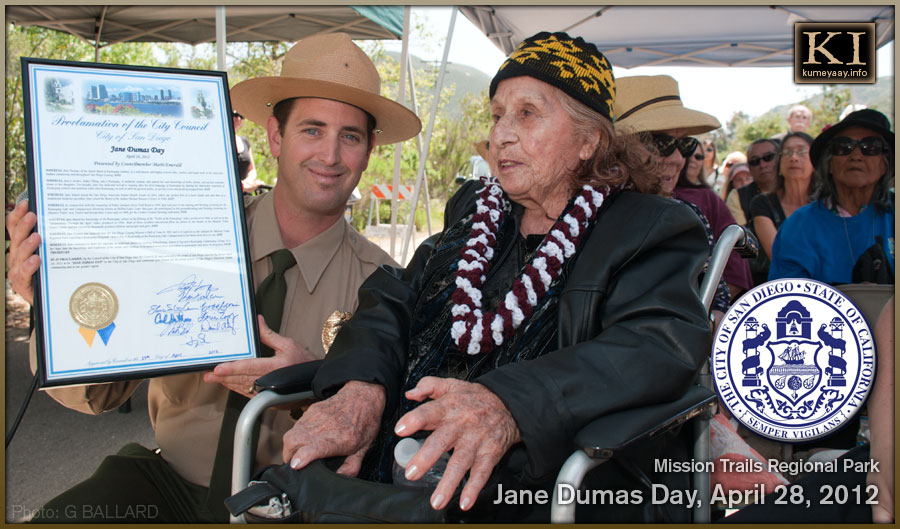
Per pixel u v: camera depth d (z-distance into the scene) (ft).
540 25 16.96
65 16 18.03
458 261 4.99
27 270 4.42
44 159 4.66
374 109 6.23
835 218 8.57
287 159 6.06
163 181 4.97
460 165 46.60
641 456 4.17
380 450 4.76
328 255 6.16
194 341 4.90
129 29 19.25
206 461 5.63
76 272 4.61
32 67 4.71
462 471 3.38
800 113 17.49
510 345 4.51
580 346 3.88
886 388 4.15
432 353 4.77
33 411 12.46
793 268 8.81
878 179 8.25
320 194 6.02
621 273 4.25
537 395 3.57
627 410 3.67
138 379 4.73
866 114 8.29
